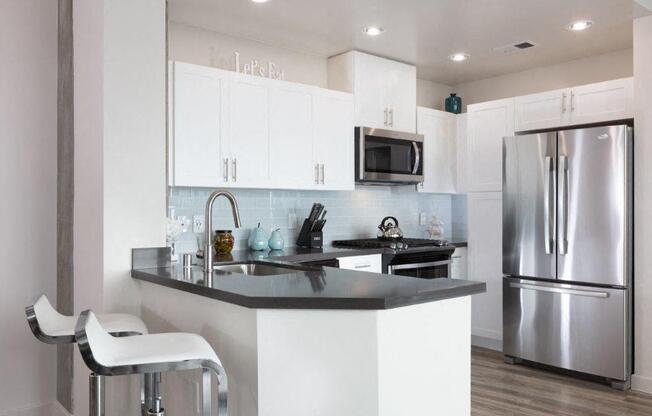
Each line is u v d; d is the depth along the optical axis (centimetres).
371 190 490
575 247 363
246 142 363
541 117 416
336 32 390
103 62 238
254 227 409
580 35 400
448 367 190
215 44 389
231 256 359
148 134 251
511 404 318
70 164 279
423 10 348
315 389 172
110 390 252
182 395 224
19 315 294
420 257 426
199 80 341
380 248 408
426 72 505
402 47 427
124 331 198
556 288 373
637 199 348
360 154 426
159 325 236
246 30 386
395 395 173
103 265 240
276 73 407
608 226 348
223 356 193
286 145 385
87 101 256
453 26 378
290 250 398
